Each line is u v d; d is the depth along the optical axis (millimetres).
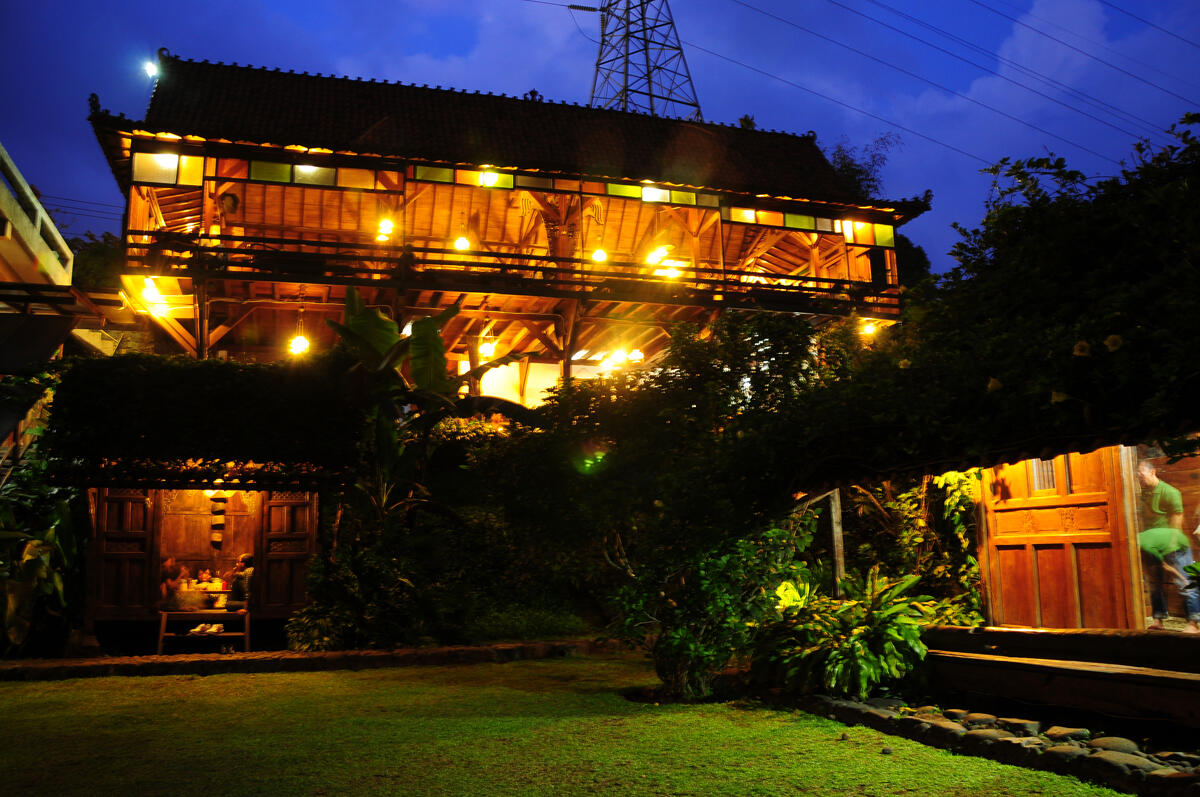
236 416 11219
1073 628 7820
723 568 7262
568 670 9758
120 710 7438
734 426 7312
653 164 21188
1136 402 4422
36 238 16656
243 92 19531
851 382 6375
